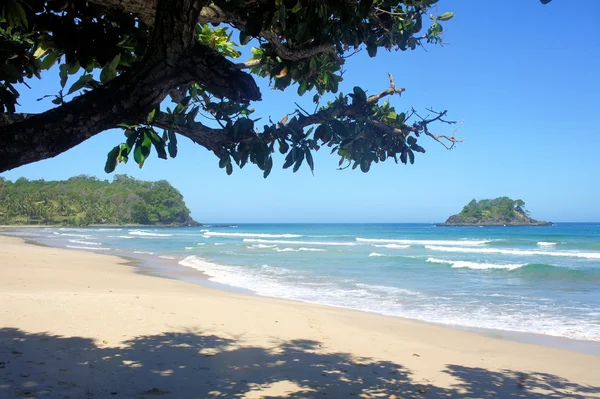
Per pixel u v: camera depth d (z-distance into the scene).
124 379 5.22
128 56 2.70
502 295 14.12
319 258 27.16
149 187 162.00
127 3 2.37
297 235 69.88
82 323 7.95
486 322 10.40
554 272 19.50
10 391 4.59
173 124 2.33
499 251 33.47
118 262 24.36
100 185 162.75
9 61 2.67
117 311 9.07
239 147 2.52
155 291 13.34
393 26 3.40
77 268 19.23
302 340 7.91
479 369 6.75
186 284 15.84
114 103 2.03
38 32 2.68
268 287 15.77
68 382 4.99
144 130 2.25
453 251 33.97
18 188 142.88
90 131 2.00
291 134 2.55
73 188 152.38
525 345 8.41
